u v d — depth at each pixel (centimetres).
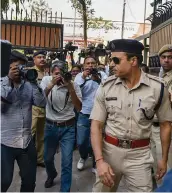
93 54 728
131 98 286
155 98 288
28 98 351
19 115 344
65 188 431
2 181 332
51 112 446
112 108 290
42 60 589
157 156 404
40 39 753
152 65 759
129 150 289
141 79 287
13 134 342
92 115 301
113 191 308
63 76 435
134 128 286
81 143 546
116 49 288
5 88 338
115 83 292
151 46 788
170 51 434
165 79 434
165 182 188
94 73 552
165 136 302
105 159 298
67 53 836
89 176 534
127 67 284
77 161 607
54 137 449
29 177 354
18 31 749
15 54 339
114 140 292
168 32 630
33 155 356
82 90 539
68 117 445
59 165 573
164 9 711
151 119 292
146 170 292
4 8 856
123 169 293
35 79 353
